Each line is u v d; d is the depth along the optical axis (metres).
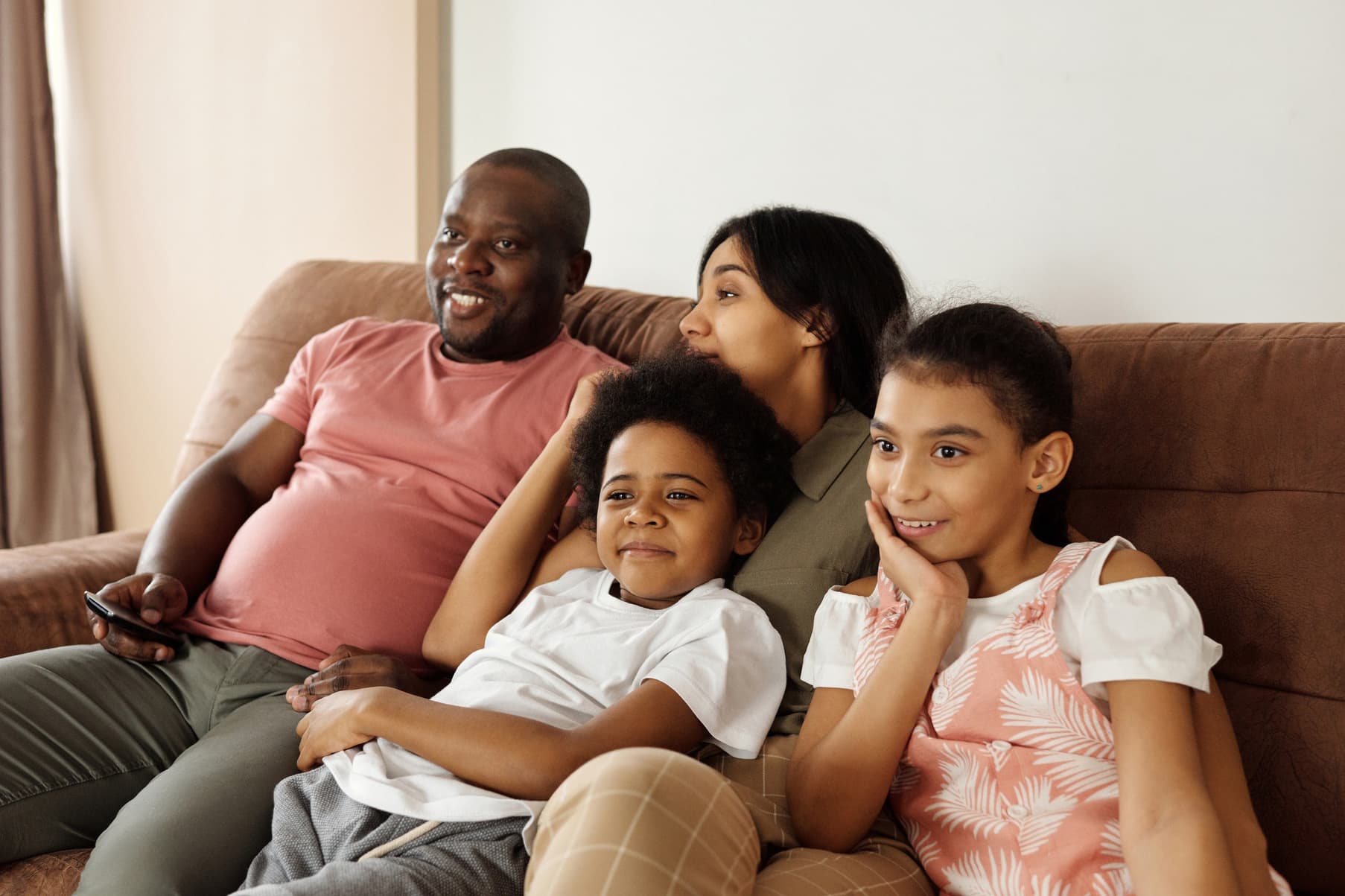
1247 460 1.15
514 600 1.32
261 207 2.57
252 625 1.40
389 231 2.34
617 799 0.79
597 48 2.10
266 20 2.50
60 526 2.93
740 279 1.31
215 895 1.09
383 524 1.44
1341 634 1.05
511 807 0.96
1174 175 1.54
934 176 1.74
